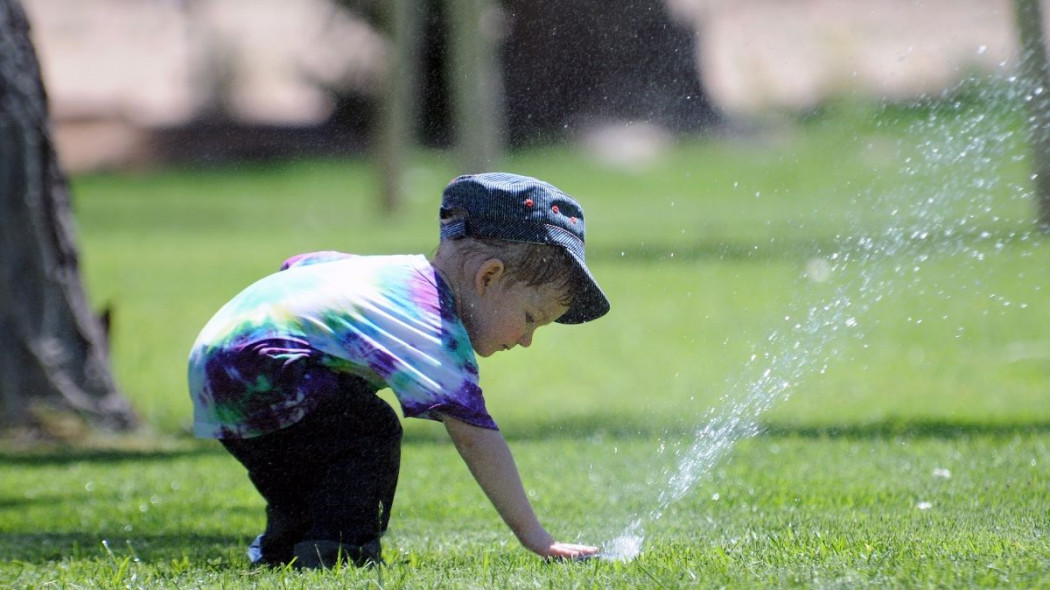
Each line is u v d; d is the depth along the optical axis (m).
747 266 50.62
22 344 24.95
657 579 10.20
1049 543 11.30
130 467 21.89
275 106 105.50
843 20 72.00
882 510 14.57
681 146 78.12
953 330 34.91
